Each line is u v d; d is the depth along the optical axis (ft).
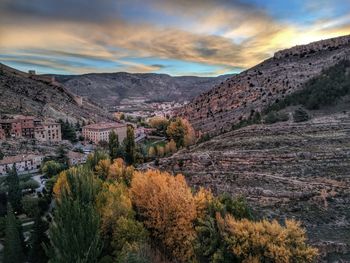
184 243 118.32
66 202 116.06
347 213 148.66
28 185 284.61
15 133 476.95
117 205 134.82
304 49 615.98
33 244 136.67
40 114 621.31
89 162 263.70
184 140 361.92
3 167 358.84
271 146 224.94
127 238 123.13
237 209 129.29
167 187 137.28
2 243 174.91
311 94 315.37
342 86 302.45
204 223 111.55
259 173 195.72
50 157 399.44
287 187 175.01
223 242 105.50
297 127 250.57
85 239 108.99
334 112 267.59
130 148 311.27
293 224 106.52
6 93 646.74
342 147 203.51
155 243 132.57
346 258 119.24
